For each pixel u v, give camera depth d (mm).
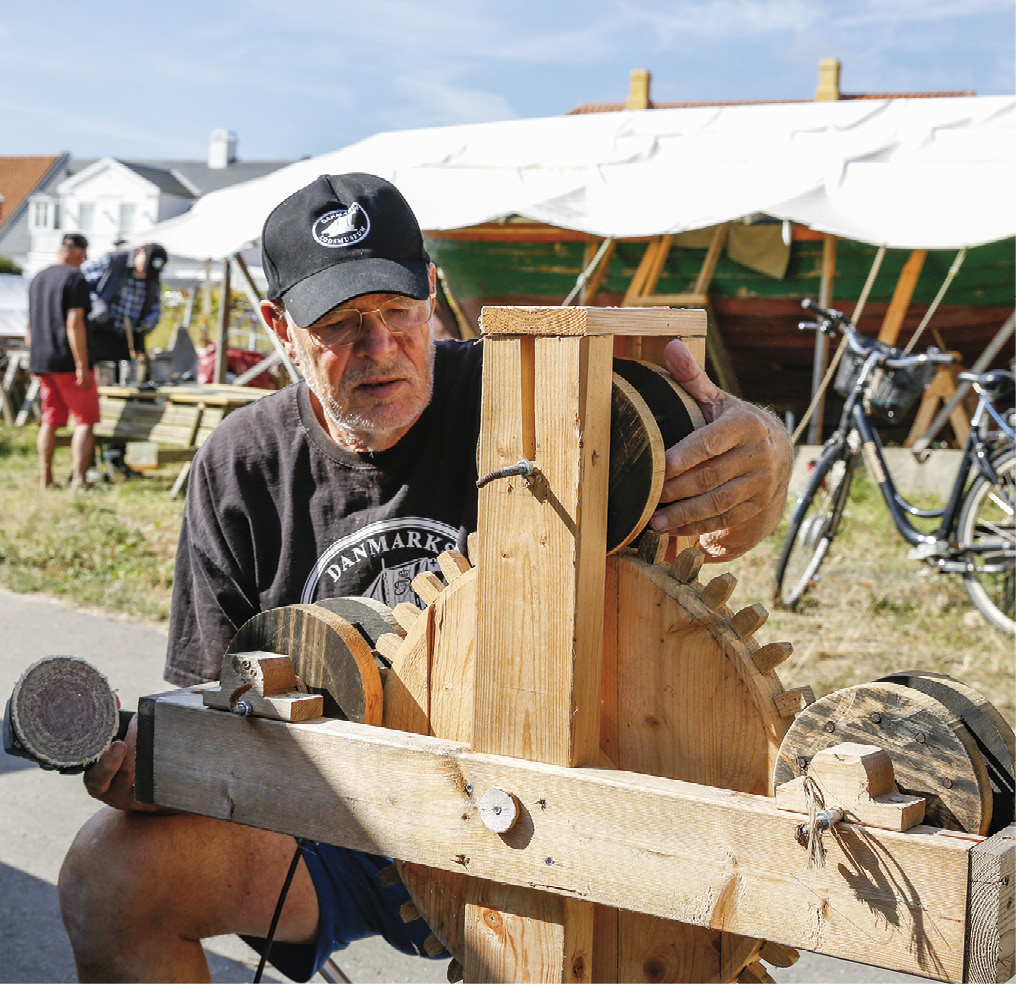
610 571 1328
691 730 1286
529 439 1229
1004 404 5930
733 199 8680
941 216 8023
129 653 5258
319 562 1848
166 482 10125
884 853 1025
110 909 1661
